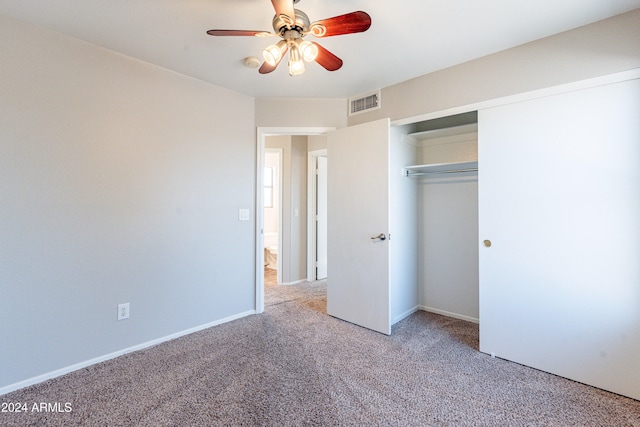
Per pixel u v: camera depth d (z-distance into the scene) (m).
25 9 1.81
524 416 1.67
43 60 1.99
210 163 2.89
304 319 3.12
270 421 1.62
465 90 2.46
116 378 2.03
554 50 2.07
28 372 1.95
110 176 2.29
